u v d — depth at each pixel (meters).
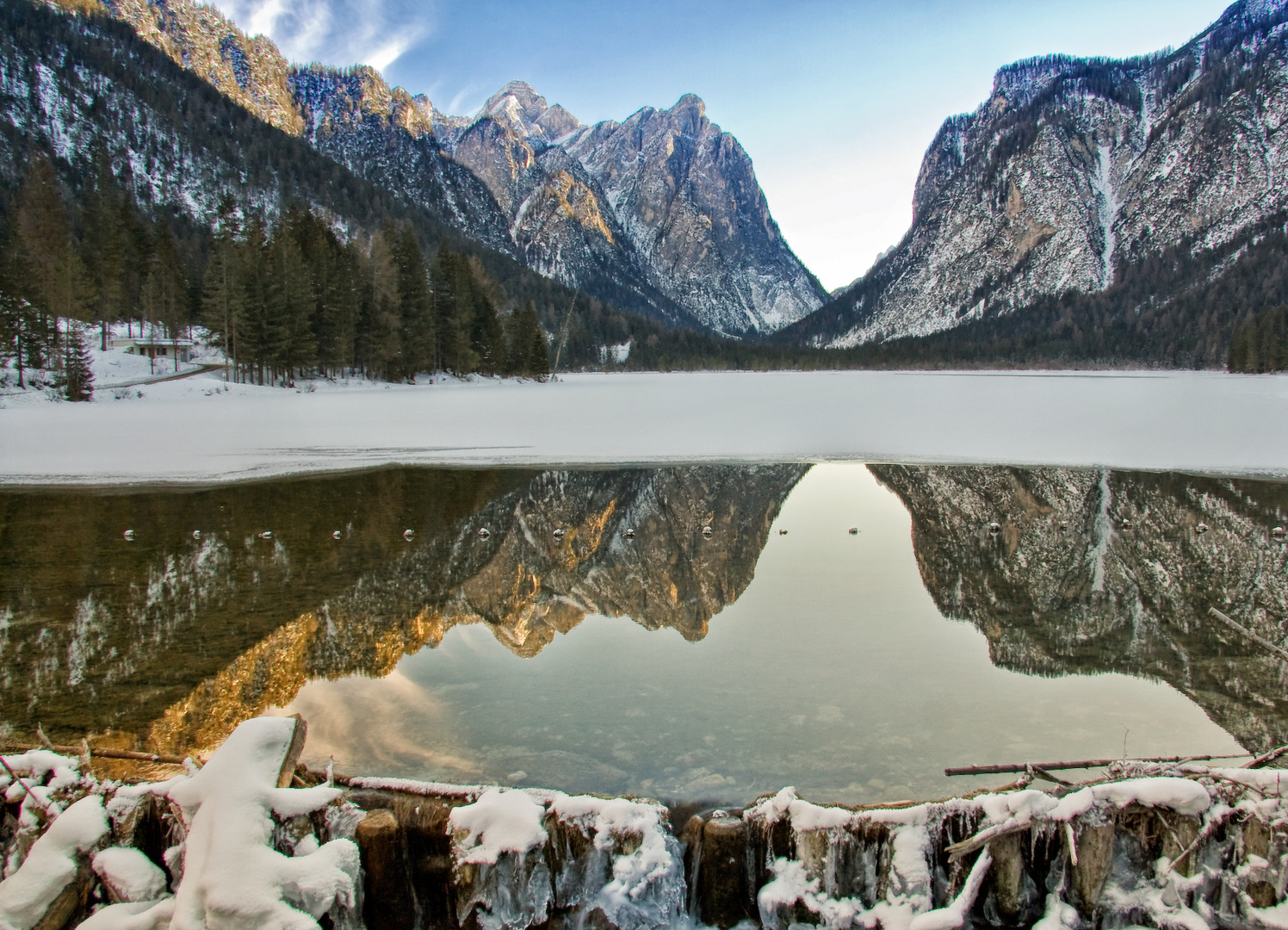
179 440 26.94
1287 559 12.28
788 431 30.19
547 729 6.02
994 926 4.08
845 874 4.15
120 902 4.01
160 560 11.71
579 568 11.73
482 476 20.53
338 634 8.52
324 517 15.14
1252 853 4.12
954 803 4.23
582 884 4.12
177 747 5.87
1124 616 9.43
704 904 4.28
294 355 58.91
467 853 4.04
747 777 5.24
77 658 7.73
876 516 15.78
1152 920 4.02
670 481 19.84
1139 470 20.86
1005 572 11.62
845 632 8.72
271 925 3.52
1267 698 6.80
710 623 9.22
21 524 14.16
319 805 4.11
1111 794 4.27
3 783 4.63
